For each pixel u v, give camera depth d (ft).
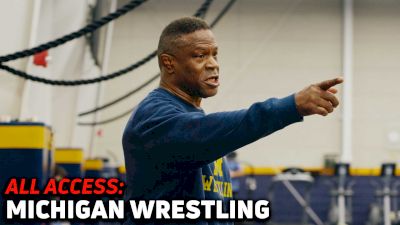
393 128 50.57
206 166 6.88
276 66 51.93
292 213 49.11
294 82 51.72
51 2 27.37
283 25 52.31
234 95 51.70
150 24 52.47
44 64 21.80
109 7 43.93
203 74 6.66
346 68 50.96
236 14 52.54
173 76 6.80
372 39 51.75
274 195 49.52
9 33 19.65
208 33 6.73
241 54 52.13
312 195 49.26
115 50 52.06
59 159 33.09
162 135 6.03
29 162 17.37
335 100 5.54
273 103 5.68
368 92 51.24
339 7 52.13
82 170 33.42
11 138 17.48
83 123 37.91
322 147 50.85
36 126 17.53
